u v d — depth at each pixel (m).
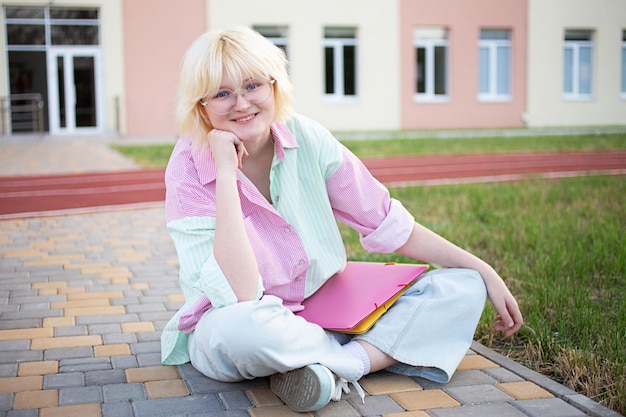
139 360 2.97
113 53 20.00
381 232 2.85
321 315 2.72
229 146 2.58
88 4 19.72
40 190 9.18
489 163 12.55
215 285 2.46
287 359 2.34
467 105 23.23
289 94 2.68
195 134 2.69
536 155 14.11
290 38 21.45
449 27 22.78
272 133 2.74
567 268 4.41
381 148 15.73
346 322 2.62
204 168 2.70
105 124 20.20
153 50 20.31
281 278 2.71
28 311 3.72
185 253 2.63
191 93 2.58
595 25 24.31
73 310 3.75
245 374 2.54
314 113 21.81
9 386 2.67
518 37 23.56
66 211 7.35
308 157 2.81
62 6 19.67
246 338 2.34
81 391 2.62
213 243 2.58
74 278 4.48
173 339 2.83
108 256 5.16
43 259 5.04
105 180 10.27
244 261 2.47
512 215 6.43
